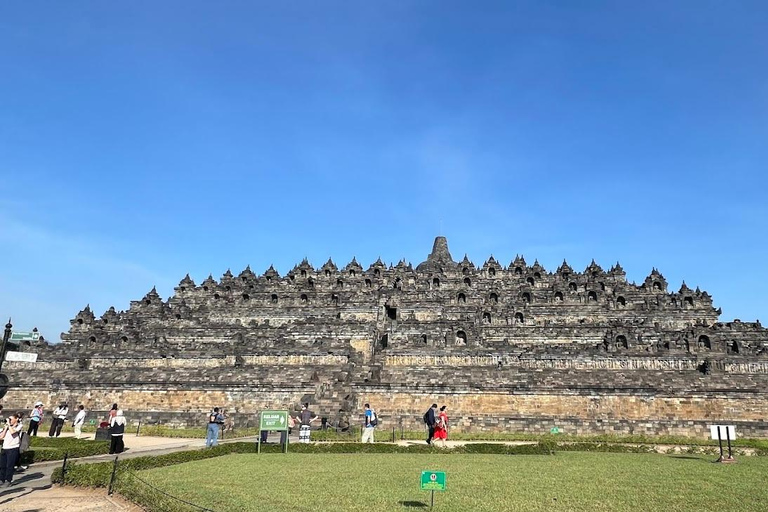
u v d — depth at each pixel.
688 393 50.28
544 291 83.00
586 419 49.88
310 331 70.19
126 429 47.78
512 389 51.94
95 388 56.62
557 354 60.97
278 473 24.97
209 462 28.75
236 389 53.88
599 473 26.02
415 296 79.75
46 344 68.88
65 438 37.12
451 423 50.78
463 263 91.25
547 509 18.31
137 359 64.25
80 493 21.94
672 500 19.80
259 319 81.12
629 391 50.75
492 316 77.12
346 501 19.11
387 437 44.09
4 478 23.03
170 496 18.25
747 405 49.44
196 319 80.56
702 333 63.09
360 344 68.81
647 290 85.38
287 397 52.97
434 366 60.72
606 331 69.94
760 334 70.62
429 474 18.02
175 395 54.81
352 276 93.25
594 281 85.38
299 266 94.75
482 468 27.34
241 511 17.47
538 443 39.81
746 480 24.19
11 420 23.89
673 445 42.31
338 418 49.50
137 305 89.88
